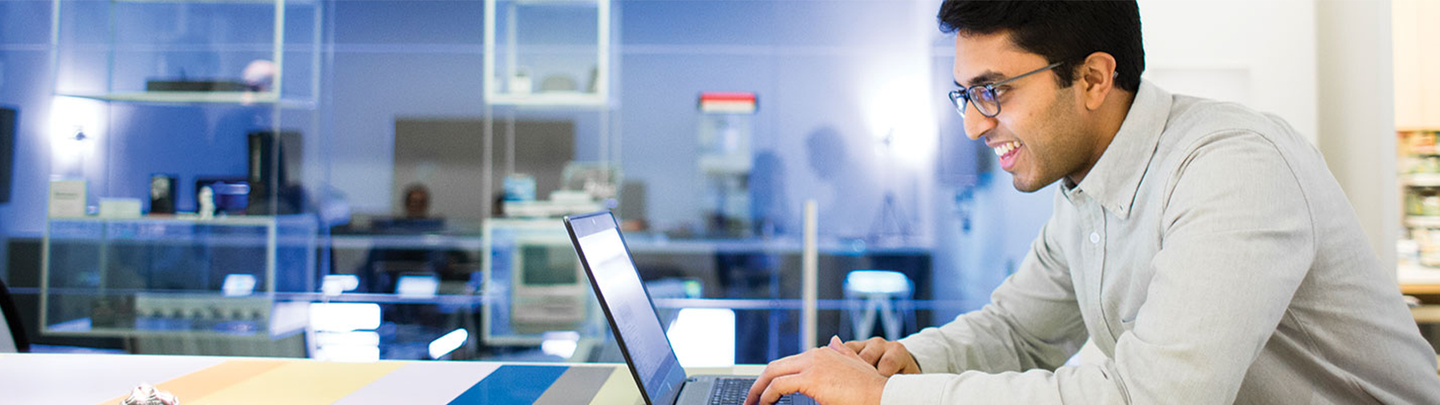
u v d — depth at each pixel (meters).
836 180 4.90
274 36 4.32
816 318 4.09
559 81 4.18
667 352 1.08
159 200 4.32
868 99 4.91
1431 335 3.40
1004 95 0.87
